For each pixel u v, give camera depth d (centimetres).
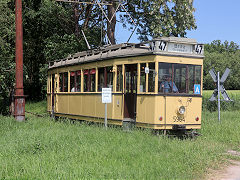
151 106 1202
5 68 2231
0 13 2125
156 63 1193
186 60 1246
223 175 773
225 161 905
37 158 812
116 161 804
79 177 666
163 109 1200
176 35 2678
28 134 1124
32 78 3794
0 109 2480
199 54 1273
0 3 2109
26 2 3198
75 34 3053
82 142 985
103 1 2728
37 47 3594
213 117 1927
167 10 2564
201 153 934
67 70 1828
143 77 1246
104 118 1439
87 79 1602
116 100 1366
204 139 1229
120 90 1350
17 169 725
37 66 3725
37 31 3488
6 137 1131
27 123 1512
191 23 2608
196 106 1265
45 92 3572
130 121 1301
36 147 909
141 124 1241
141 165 766
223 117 1931
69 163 766
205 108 2641
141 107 1245
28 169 721
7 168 729
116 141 1015
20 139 1017
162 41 1206
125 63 1328
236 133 1330
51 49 2889
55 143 957
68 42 2962
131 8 2927
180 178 704
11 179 663
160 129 1200
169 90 1216
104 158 818
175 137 1214
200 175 759
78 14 3100
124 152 880
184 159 852
